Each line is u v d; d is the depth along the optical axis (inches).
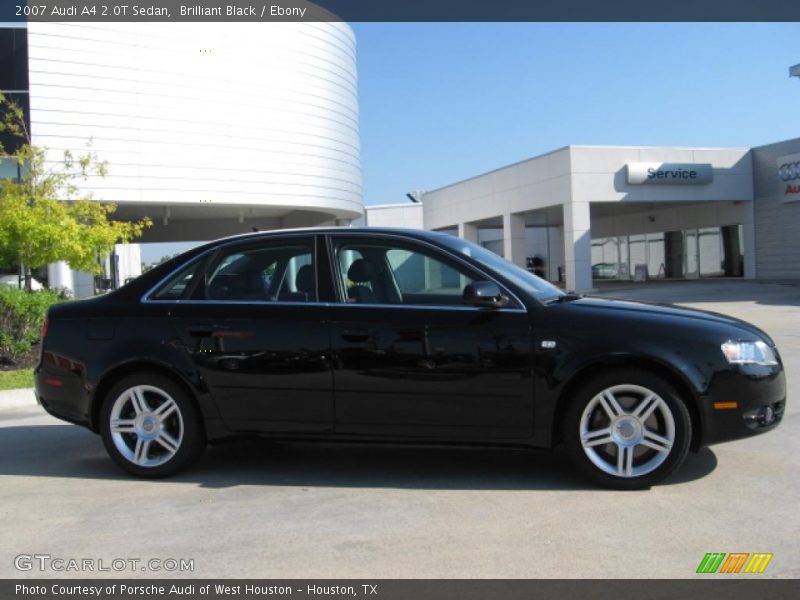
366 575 140.9
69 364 214.5
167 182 876.6
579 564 142.9
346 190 1106.7
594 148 1166.3
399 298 198.7
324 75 1042.7
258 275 210.1
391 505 181.3
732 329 186.9
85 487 206.2
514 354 186.4
